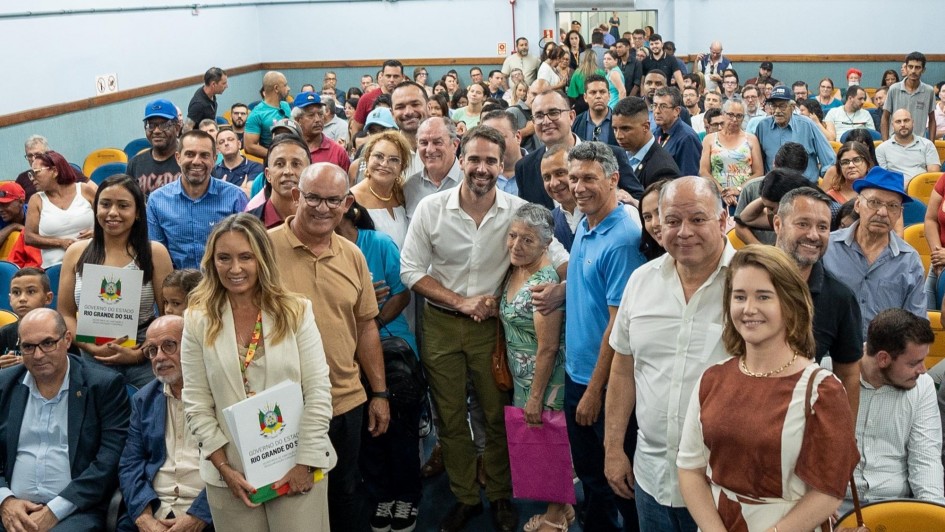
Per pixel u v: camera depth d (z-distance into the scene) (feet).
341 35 47.91
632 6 48.83
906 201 11.30
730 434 6.73
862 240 11.64
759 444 6.61
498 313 10.94
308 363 8.79
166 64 36.17
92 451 10.38
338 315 9.84
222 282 8.51
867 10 46.03
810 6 46.96
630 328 8.45
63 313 11.83
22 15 26.43
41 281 12.18
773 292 6.63
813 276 8.50
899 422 9.36
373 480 11.52
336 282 9.80
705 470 7.13
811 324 6.81
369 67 48.16
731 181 19.67
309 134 17.04
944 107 30.76
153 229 13.30
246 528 8.76
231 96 43.11
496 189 11.03
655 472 8.44
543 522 11.36
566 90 37.83
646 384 8.39
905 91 29.50
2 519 10.15
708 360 7.96
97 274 11.16
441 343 11.16
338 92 41.52
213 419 8.66
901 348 9.00
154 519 9.89
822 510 6.49
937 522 7.58
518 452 10.85
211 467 8.68
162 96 35.65
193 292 8.77
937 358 12.71
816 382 6.54
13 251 17.21
